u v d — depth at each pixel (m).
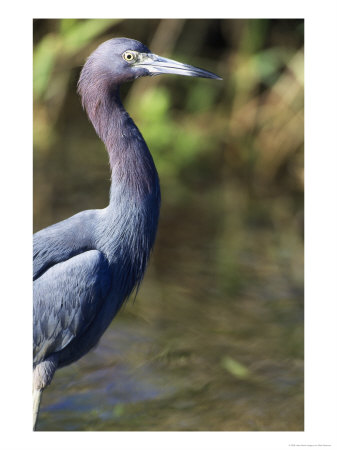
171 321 10.63
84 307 7.71
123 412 8.49
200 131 17.91
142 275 8.42
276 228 14.16
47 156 17.27
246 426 8.25
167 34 17.28
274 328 10.41
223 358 9.70
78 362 9.64
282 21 17.09
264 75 16.97
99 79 8.00
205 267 12.30
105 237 7.98
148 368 9.49
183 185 16.42
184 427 8.17
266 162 16.86
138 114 17.77
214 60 17.97
